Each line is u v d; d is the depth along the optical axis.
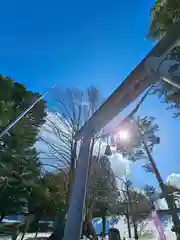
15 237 13.32
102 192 16.34
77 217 1.72
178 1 6.10
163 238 8.77
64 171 14.17
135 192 16.98
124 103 1.63
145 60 1.36
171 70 1.11
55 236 5.31
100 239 11.90
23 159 17.36
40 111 17.66
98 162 14.09
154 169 13.34
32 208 17.80
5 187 16.58
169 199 8.64
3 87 17.38
